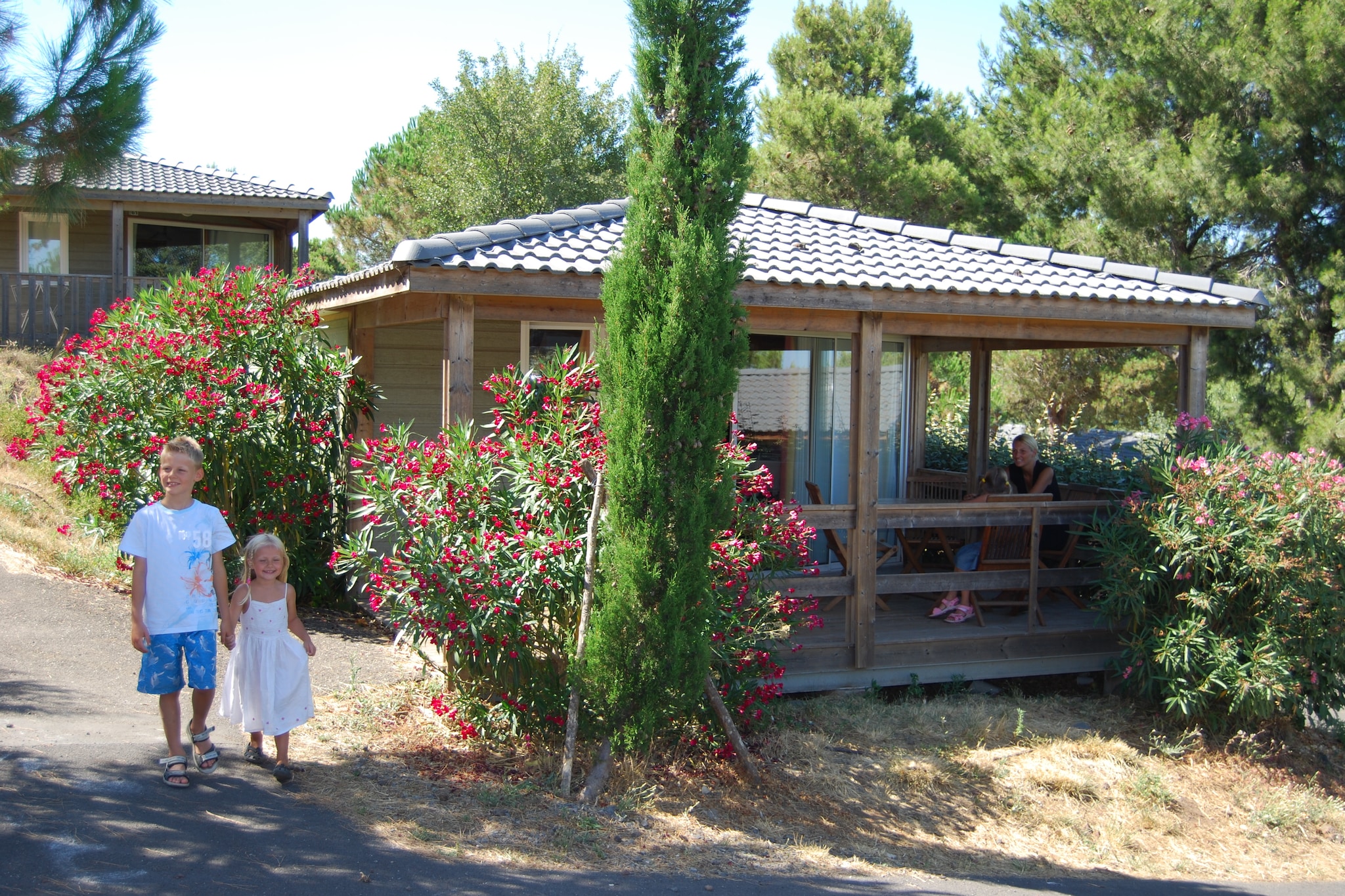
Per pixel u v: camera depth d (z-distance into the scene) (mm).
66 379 8516
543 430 6520
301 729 6012
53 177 6508
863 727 7559
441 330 11602
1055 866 6199
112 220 16297
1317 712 8664
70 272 17516
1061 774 7266
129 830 4336
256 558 4977
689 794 6051
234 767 5180
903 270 8633
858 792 6574
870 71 27594
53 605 7789
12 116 6242
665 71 5762
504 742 6203
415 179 30453
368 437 9562
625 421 5660
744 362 5930
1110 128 19047
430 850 4637
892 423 11164
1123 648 8945
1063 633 8758
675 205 5680
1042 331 8945
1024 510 8641
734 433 9711
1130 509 8469
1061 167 19250
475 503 6156
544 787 5707
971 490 12227
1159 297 8789
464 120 27922
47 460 8883
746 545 6555
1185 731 8336
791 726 7363
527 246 7629
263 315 8789
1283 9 17109
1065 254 9891
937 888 5312
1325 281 17094
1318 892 6383
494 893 4301
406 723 6375
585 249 7801
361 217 33219
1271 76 17156
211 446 8352
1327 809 7594
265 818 4660
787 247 9016
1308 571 7984
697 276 5555
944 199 22578
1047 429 14648
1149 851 6684
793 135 23047
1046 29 23141
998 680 9305
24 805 4422
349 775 5379
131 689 6281
